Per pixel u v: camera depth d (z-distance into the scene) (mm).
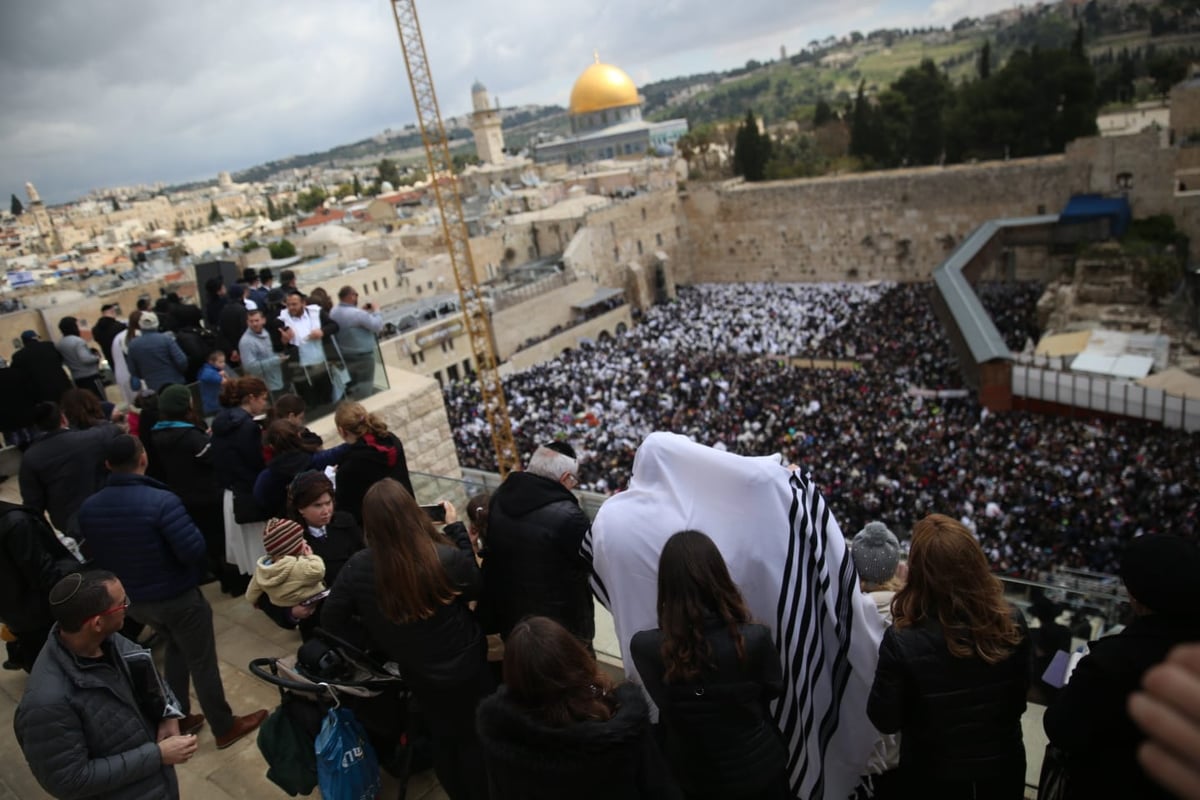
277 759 5449
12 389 13453
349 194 193750
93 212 190250
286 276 16031
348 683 5402
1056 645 6512
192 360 13023
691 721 3871
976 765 4102
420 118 63531
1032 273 60125
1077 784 3666
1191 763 1338
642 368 49156
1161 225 51531
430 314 60219
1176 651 1454
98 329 16641
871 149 87938
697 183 79625
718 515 4559
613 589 4785
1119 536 20812
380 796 6109
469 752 5273
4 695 8070
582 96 144750
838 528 4762
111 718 4660
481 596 5629
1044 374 34219
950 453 28688
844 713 4992
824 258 72188
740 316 63312
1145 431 30141
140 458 6469
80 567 6953
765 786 3982
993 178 59938
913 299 60281
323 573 6340
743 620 3881
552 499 5309
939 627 4062
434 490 11867
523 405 45938
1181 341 37438
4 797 6617
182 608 6457
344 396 14102
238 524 8164
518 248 76812
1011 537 21500
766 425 34469
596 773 3469
